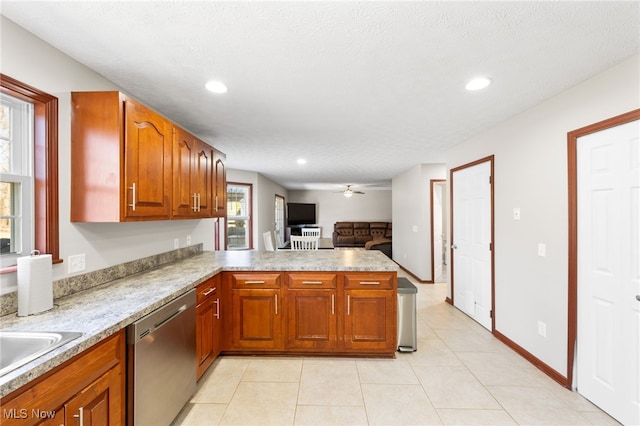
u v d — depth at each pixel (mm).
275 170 6012
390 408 1890
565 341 2127
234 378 2232
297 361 2500
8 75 1346
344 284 2525
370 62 1729
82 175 1661
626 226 1713
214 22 1359
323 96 2232
